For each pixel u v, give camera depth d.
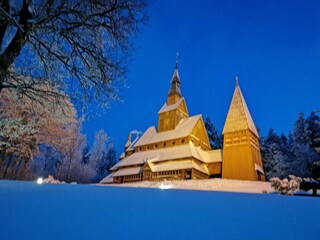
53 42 6.10
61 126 33.19
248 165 31.98
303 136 46.88
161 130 43.47
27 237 2.72
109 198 5.45
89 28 6.20
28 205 4.23
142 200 5.40
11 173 28.77
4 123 11.16
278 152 43.56
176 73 48.16
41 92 6.60
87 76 6.57
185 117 45.16
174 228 3.25
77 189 7.11
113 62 6.75
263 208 4.85
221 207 4.87
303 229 3.29
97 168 56.25
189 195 6.78
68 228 3.09
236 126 35.16
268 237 2.95
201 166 34.72
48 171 41.53
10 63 5.39
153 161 36.03
